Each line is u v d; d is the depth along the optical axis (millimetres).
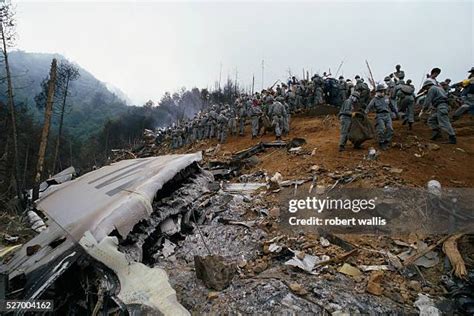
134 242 4418
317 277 4242
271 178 7938
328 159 8438
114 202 4754
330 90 16984
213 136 19328
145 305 3158
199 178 7508
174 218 5812
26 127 31391
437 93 8867
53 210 6484
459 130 10125
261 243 5340
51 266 3637
